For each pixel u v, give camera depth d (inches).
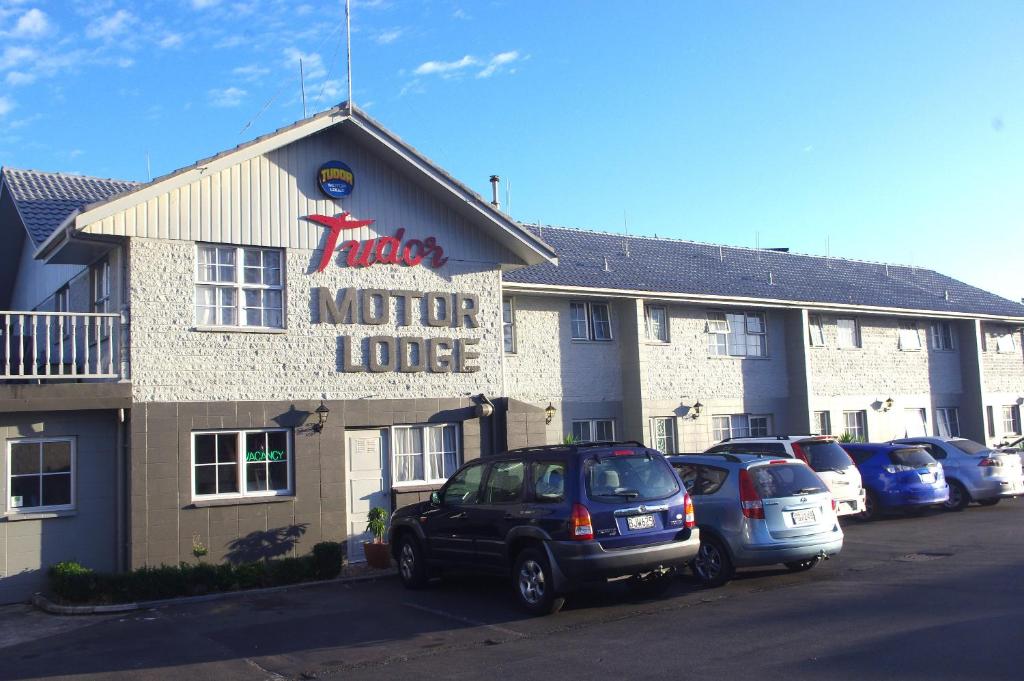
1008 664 295.7
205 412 553.3
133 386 534.6
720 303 921.5
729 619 388.2
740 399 954.1
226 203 574.6
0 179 733.9
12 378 507.8
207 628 421.4
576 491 403.9
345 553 590.9
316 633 402.3
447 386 645.3
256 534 561.6
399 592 494.9
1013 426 1249.4
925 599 407.2
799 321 999.6
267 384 576.7
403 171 642.2
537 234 972.6
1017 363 1275.8
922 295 1191.6
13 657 379.9
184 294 555.5
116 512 539.2
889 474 729.0
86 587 481.7
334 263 609.6
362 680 322.7
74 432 533.0
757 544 451.8
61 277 700.0
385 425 617.9
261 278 588.1
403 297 633.6
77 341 636.7
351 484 608.1
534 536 414.0
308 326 594.9
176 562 534.6
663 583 448.8
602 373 860.0
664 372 892.0
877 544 596.7
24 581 512.1
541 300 829.8
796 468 477.4
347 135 624.4
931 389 1154.0
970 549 555.8
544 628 389.1
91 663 363.6
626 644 352.2
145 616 456.4
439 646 367.6
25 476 520.7
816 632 354.9
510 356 800.9
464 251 665.6
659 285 889.5
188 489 544.4
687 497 431.2
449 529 473.7
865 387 1076.5
